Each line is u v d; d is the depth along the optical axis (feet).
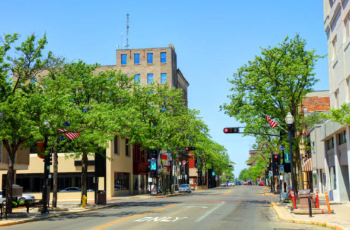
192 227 53.42
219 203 112.16
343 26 97.50
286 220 62.49
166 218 66.80
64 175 166.91
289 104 100.63
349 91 94.79
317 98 213.66
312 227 53.83
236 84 103.60
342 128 100.94
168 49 271.28
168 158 255.50
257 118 100.89
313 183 181.37
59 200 163.32
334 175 120.26
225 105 104.27
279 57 98.12
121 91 111.86
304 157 198.39
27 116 71.46
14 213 76.02
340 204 96.43
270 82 99.19
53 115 73.97
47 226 58.90
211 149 339.98
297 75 95.86
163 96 175.52
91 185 165.78
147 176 225.35
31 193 165.27
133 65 271.49
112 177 168.86
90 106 96.02
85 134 89.92
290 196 92.12
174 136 172.35
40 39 80.64
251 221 62.18
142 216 71.20
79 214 82.89
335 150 111.65
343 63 97.04
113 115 94.12
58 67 103.35
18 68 78.89
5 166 106.22
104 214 79.92
